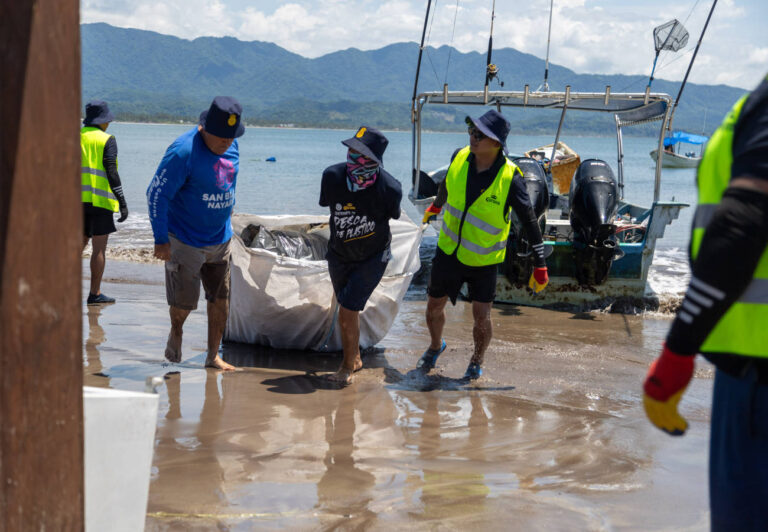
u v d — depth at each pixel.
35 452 1.57
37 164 1.51
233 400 4.71
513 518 3.07
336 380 5.37
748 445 1.67
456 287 5.60
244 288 6.02
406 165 57.38
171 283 5.21
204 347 6.12
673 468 3.79
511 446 4.09
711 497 1.78
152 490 3.21
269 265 5.93
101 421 1.94
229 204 5.19
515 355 6.44
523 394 5.22
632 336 7.50
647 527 3.02
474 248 5.43
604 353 6.65
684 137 65.56
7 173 1.46
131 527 2.03
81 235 1.61
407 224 6.78
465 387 5.37
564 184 13.34
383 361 6.07
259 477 3.44
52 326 1.57
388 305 6.30
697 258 1.58
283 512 3.04
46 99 1.51
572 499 3.32
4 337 1.50
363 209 5.12
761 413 1.65
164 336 6.30
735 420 1.69
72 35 1.54
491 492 3.37
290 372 5.54
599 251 8.52
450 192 5.52
